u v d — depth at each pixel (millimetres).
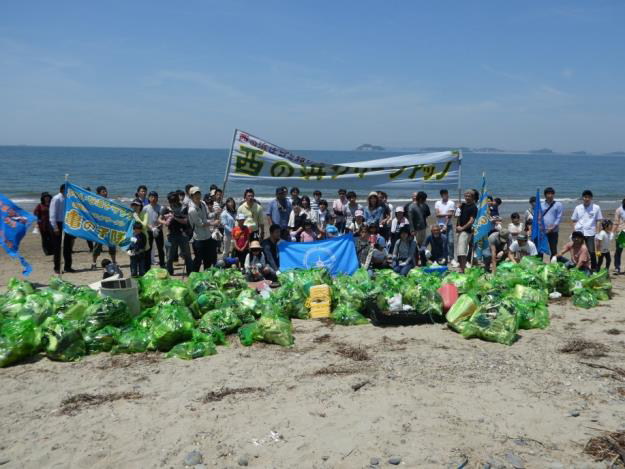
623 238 12875
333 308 9344
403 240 12000
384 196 14969
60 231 13250
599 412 5496
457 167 13711
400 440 4980
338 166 13484
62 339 7105
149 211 13258
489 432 5117
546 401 5762
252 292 9156
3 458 4758
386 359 7098
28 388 6254
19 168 82375
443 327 8562
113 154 168125
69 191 10180
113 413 5582
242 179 13188
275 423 5328
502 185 69000
